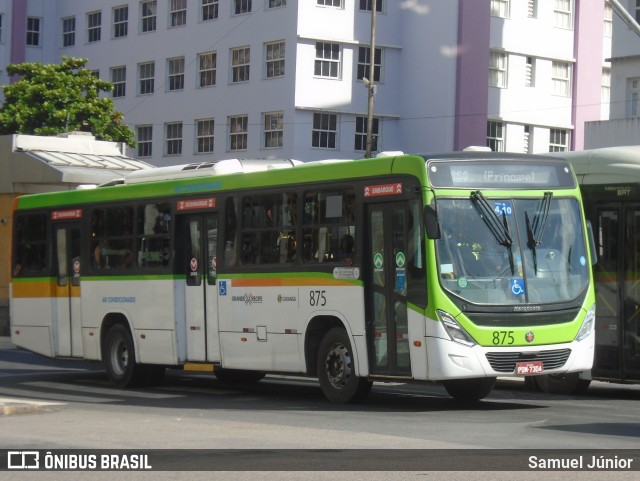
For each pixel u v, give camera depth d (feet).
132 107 215.10
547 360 54.85
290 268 61.00
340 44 190.08
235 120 195.72
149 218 71.05
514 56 204.33
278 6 188.55
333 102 189.16
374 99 193.77
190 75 204.03
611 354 63.00
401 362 55.06
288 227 61.46
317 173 59.93
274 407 59.06
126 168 119.75
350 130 191.72
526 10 205.46
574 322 55.52
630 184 62.18
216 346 66.08
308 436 44.91
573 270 56.24
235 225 64.95
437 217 53.57
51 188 115.44
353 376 58.18
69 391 71.00
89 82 188.55
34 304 80.12
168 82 208.54
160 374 74.08
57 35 232.12
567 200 56.90
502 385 74.18
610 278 63.00
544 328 54.70
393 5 196.13
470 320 53.47
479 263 54.19
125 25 217.97
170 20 208.44
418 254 54.08
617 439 43.86
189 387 74.02
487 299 53.93
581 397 65.21
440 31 193.06
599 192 63.41
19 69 186.80
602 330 63.41
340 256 58.18
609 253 63.05
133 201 72.38
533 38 206.08
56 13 232.94
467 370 53.31
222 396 67.00
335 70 189.88
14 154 120.47
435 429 47.39
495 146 203.00
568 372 55.57
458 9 192.75
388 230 55.83
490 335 53.67
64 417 53.21
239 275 64.44
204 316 67.05
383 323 56.03
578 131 212.02
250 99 192.54
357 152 192.34
